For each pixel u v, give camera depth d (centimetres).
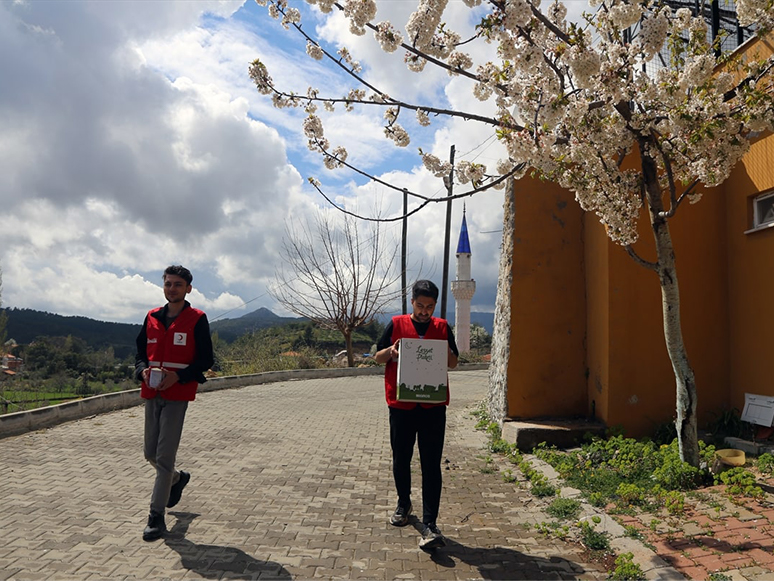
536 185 824
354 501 521
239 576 351
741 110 464
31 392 1477
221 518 461
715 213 759
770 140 675
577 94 512
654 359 736
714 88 475
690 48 491
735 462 539
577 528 449
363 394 1399
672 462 543
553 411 797
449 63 539
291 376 1770
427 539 393
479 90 547
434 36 520
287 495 532
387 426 944
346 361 2298
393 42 505
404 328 438
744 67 474
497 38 470
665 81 482
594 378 777
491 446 755
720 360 745
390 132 581
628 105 514
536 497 540
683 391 541
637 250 739
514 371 799
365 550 402
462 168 552
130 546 394
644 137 506
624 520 448
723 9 743
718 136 477
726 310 751
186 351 438
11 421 743
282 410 1097
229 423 927
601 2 535
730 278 748
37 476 555
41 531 412
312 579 351
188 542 405
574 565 380
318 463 667
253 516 468
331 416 1039
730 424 709
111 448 695
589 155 512
